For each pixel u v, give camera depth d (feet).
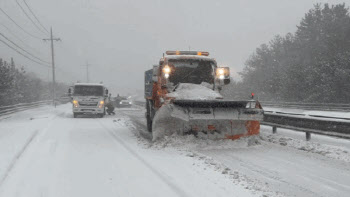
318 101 115.75
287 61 163.84
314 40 153.38
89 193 18.75
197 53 43.24
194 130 34.04
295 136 42.75
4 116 80.18
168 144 32.83
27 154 29.63
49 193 18.80
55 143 35.88
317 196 18.52
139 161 26.50
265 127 54.95
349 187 20.17
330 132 33.65
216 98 35.88
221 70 40.75
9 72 99.25
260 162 26.76
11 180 21.31
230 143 33.50
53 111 103.24
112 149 32.17
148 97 47.47
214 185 19.81
